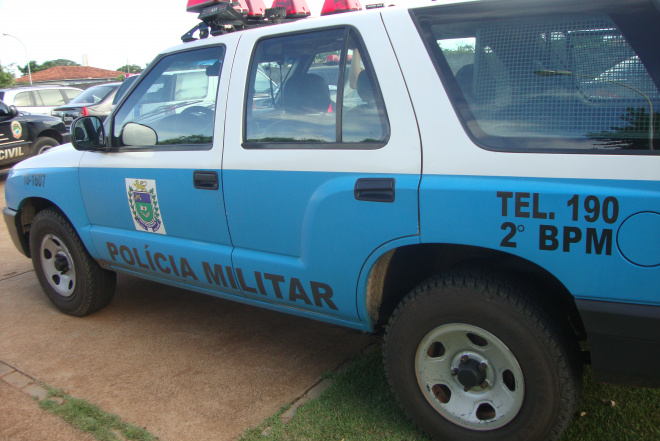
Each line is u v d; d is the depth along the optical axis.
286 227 2.62
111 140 3.38
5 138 9.71
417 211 2.20
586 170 1.91
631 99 1.88
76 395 2.95
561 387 2.06
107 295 3.97
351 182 2.35
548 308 2.10
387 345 2.42
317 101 2.52
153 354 3.40
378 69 2.31
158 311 4.10
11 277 5.00
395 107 2.27
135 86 3.31
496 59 2.10
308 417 2.63
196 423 2.66
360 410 2.66
